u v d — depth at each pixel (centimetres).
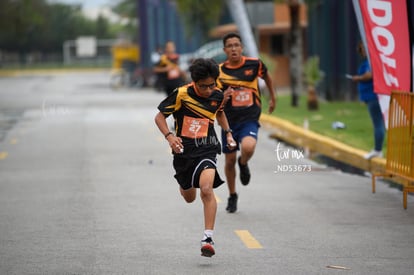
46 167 3903
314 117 6025
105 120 6675
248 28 8275
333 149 4356
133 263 2019
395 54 3020
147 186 3266
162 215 2658
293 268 1950
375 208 2753
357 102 7481
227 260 2039
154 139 5103
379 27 3039
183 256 2086
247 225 2480
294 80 7212
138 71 13112
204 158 2102
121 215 2669
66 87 13725
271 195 3033
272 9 11144
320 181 3372
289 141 4966
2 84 15325
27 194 3127
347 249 2155
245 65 2689
